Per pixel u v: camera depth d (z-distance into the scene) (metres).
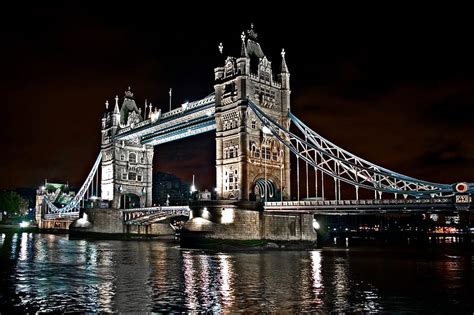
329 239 123.69
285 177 97.88
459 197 66.38
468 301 32.53
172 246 94.44
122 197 148.12
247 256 66.38
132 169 143.88
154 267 51.88
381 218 190.00
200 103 108.00
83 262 57.94
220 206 80.62
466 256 67.31
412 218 191.62
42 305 31.30
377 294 34.91
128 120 141.00
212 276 44.22
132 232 135.12
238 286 38.41
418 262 57.41
